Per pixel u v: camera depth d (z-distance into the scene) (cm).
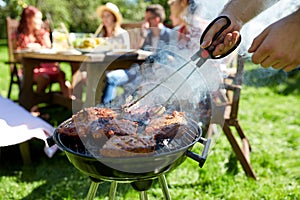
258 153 248
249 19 94
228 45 92
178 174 216
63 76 325
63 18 845
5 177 213
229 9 94
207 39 93
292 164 234
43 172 221
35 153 249
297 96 422
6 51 806
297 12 69
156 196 195
